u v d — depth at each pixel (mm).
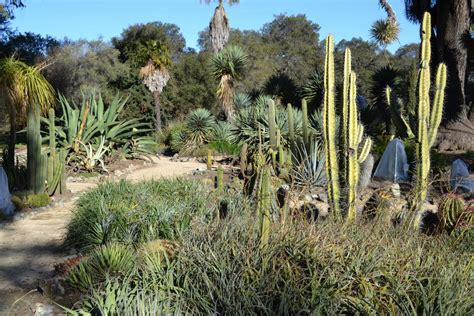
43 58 34125
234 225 4441
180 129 22219
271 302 3326
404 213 5633
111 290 3854
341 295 3326
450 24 18578
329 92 5461
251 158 6797
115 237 6004
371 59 51781
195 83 43625
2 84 10328
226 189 7648
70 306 4457
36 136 10117
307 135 10898
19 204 9164
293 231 4242
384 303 3248
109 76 37812
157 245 4848
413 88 15344
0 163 11977
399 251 4051
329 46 5414
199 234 4414
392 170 10008
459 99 18750
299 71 56469
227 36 26469
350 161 5344
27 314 4402
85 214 6680
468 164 13930
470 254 4449
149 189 7773
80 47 37781
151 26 45531
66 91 35562
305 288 3404
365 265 3701
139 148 16672
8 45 33406
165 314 3254
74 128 14344
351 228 4621
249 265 3672
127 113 36250
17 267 5875
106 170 14234
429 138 5828
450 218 6027
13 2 24359
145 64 32938
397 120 10352
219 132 20234
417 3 20000
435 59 19453
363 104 19000
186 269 3820
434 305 3285
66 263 5359
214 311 3303
